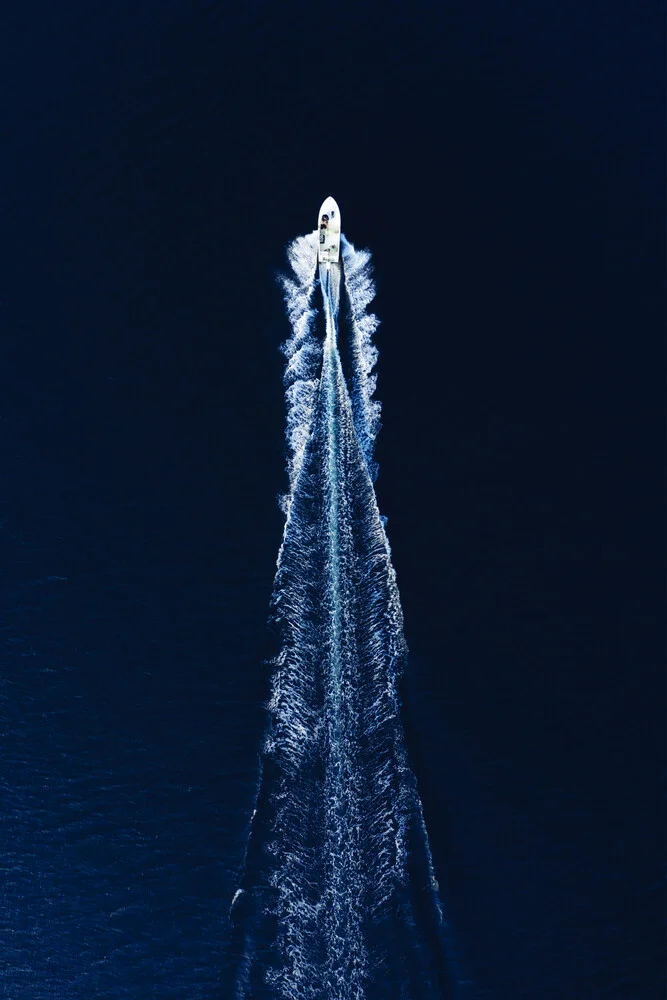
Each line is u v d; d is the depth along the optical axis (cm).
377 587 8588
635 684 8244
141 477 9188
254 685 8294
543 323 9800
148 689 8338
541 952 7356
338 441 9244
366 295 9944
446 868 7562
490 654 8344
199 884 7656
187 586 8712
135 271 10156
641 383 9512
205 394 9519
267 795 7869
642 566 8706
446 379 9531
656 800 7812
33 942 7556
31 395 9612
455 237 10250
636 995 7238
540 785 7856
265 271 10088
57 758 8125
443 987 7244
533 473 9106
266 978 7362
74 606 8700
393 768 7875
